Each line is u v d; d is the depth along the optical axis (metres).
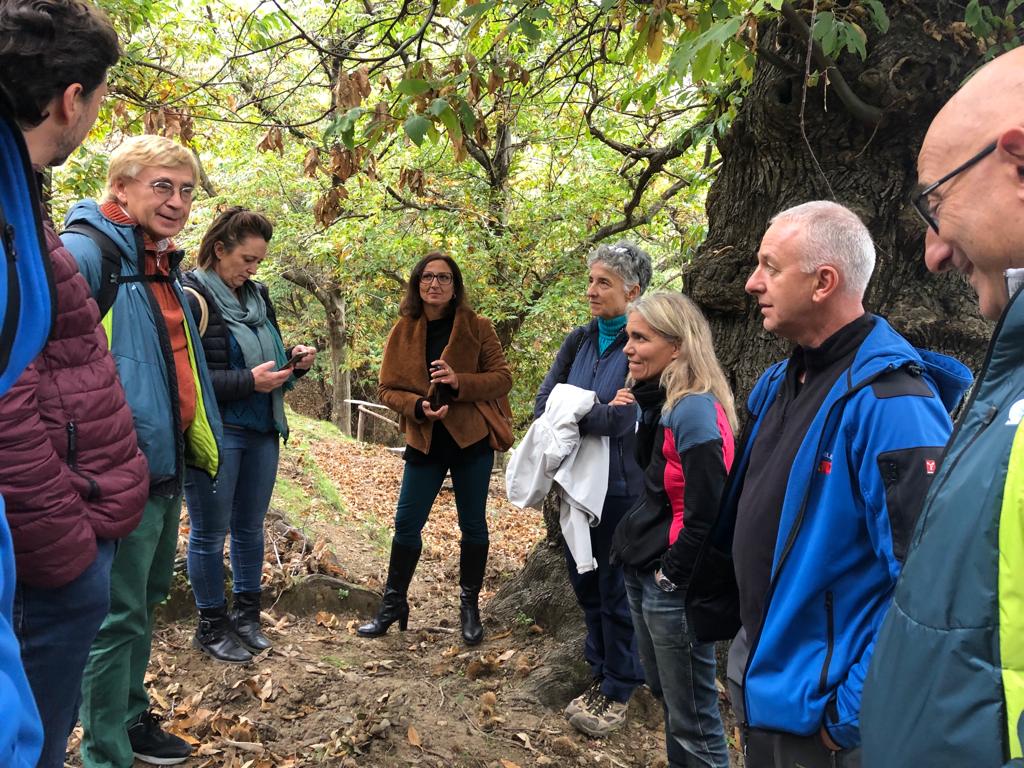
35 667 1.57
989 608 0.80
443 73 3.10
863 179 2.96
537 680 3.31
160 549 2.45
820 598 1.54
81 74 1.27
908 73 2.76
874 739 0.97
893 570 1.39
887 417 1.44
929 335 2.87
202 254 3.06
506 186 10.80
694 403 2.12
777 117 3.01
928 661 0.87
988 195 0.95
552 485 3.01
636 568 2.36
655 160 5.05
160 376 2.27
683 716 2.30
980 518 0.82
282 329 20.25
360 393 22.75
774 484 1.66
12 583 0.90
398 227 10.80
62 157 1.36
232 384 2.91
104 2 4.83
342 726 2.79
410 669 3.42
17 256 1.00
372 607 4.03
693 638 2.25
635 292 3.15
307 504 5.57
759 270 1.73
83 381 1.63
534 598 3.86
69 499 1.51
